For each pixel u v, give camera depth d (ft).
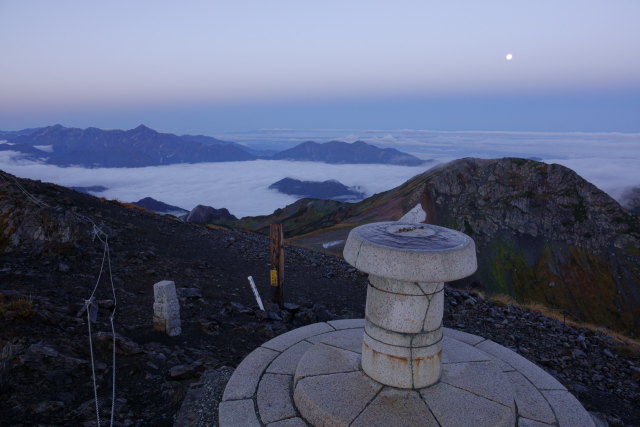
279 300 39.47
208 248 63.72
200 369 23.08
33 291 31.40
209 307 36.65
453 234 17.49
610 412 26.94
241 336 30.91
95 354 22.85
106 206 72.33
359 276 61.52
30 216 47.67
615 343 40.47
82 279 37.37
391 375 16.30
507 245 400.67
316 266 64.80
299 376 17.42
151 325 29.73
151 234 62.64
